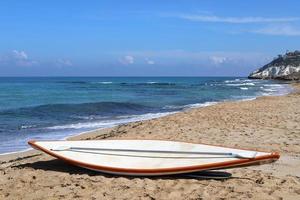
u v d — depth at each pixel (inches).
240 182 293.4
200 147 334.3
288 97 1405.0
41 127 735.1
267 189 274.1
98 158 330.6
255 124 622.8
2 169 347.9
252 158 296.4
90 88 2792.8
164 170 305.3
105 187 282.4
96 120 859.4
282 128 578.2
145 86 3235.7
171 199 256.5
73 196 264.2
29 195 268.8
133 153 336.8
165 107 1206.3
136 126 637.9
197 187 281.4
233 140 478.3
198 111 848.3
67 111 1047.0
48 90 2439.7
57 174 320.2
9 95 1849.2
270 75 6845.5
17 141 577.3
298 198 255.8
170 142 351.9
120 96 1803.6
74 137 598.2
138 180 299.3
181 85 3474.4
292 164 355.6
